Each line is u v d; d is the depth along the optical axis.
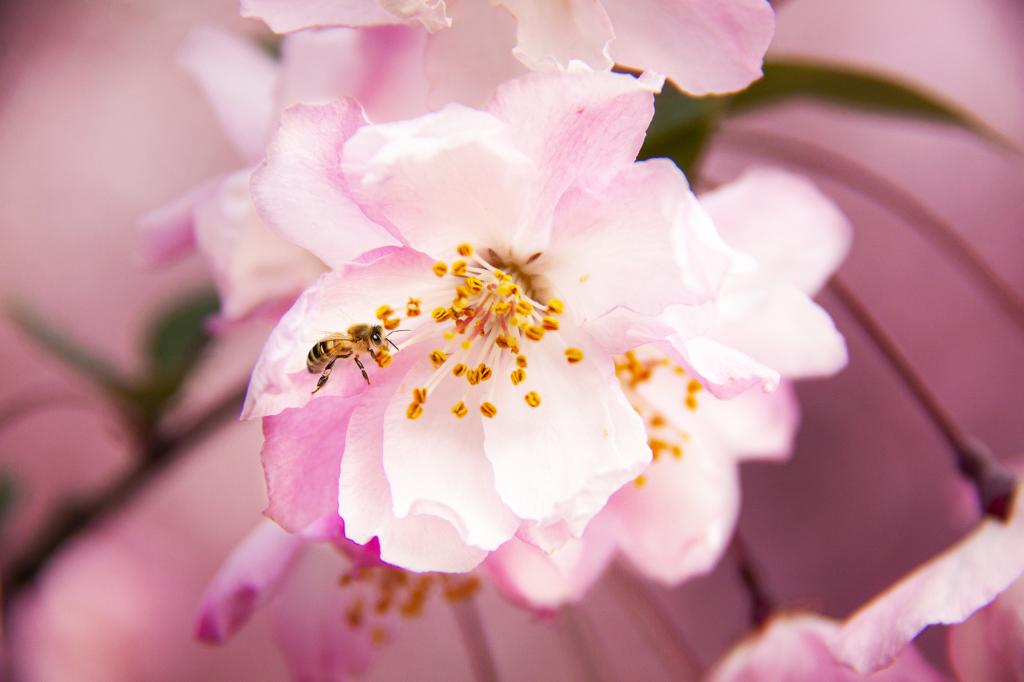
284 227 0.29
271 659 0.60
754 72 0.29
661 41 0.29
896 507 0.59
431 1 0.29
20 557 0.40
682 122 0.32
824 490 0.60
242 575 0.33
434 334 0.31
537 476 0.30
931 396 0.34
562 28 0.29
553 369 0.30
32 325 0.39
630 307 0.29
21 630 0.52
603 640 0.58
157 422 0.39
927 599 0.31
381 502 0.30
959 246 0.38
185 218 0.36
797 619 0.34
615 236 0.29
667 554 0.33
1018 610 0.31
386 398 0.30
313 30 0.33
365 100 0.33
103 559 0.58
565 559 0.31
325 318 0.29
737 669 0.34
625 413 0.30
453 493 0.30
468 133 0.28
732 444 0.33
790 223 0.32
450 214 0.30
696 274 0.28
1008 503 0.32
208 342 0.40
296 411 0.30
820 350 0.31
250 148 0.37
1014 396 0.60
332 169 0.29
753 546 0.60
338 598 0.36
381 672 0.59
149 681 0.57
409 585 0.35
